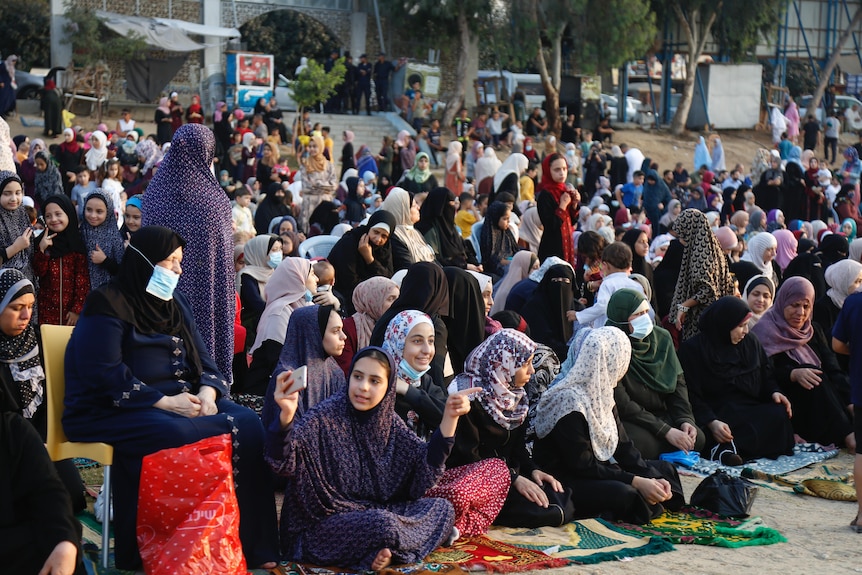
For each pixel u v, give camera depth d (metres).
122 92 28.89
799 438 7.95
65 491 4.18
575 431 5.76
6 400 4.15
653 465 6.13
